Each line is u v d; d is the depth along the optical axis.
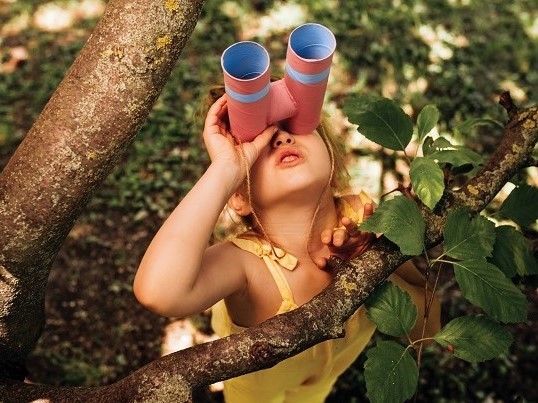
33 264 1.50
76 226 4.23
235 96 1.47
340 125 4.83
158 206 4.38
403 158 4.55
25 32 6.04
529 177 4.30
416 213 1.58
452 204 1.74
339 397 3.25
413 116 5.02
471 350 1.54
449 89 5.27
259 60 1.47
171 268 1.45
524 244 1.79
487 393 3.30
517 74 5.46
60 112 1.38
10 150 4.84
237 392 2.20
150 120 4.98
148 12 1.34
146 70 1.36
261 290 1.74
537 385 3.33
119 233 4.21
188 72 5.48
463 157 1.76
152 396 1.34
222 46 5.80
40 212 1.42
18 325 1.61
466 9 6.23
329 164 1.70
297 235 1.75
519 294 1.52
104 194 4.44
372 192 4.35
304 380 2.08
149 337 3.63
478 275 1.54
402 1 6.28
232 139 1.62
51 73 5.54
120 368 3.49
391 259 1.60
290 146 1.64
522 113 1.90
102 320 3.70
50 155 1.39
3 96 5.30
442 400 3.27
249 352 1.40
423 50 5.65
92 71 1.36
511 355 3.42
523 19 6.13
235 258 1.71
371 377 1.48
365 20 5.98
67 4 6.33
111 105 1.37
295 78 1.53
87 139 1.38
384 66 5.47
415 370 1.52
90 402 1.39
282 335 1.43
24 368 1.76
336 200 1.92
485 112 5.05
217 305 2.18
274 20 6.09
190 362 1.37
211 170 1.54
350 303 1.53
